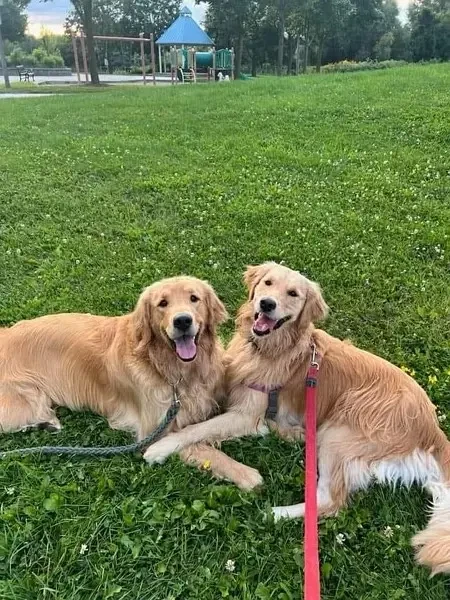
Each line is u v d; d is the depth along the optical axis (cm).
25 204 249
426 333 158
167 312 114
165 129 411
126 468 110
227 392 129
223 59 1427
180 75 1304
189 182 280
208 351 124
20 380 125
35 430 123
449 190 271
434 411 114
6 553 91
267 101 502
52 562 91
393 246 210
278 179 289
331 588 89
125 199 258
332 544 96
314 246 208
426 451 108
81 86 1084
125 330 126
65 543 93
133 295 174
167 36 1293
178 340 113
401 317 167
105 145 359
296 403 121
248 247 208
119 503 102
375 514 103
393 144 351
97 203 254
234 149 346
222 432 119
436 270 194
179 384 121
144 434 123
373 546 95
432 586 89
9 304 170
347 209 248
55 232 221
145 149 350
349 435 110
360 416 111
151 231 222
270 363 121
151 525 97
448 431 121
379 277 189
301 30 1714
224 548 95
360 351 122
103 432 123
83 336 130
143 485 106
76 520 98
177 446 115
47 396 128
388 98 470
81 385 128
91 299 171
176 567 91
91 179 289
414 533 98
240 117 441
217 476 110
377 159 321
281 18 1541
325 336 125
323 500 105
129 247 209
